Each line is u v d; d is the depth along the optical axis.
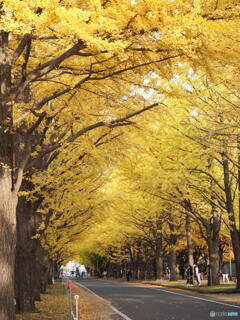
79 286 36.75
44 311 14.27
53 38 8.19
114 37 7.16
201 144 19.08
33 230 15.76
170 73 8.56
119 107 10.80
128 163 20.78
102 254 68.81
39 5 6.61
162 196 24.47
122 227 43.03
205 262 51.94
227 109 15.76
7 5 6.59
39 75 8.56
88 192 19.67
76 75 9.30
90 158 14.84
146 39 7.43
